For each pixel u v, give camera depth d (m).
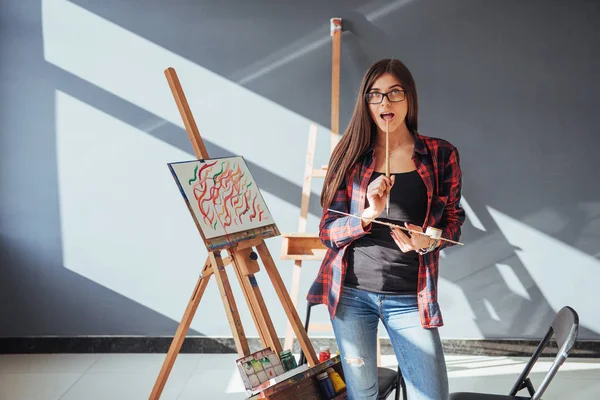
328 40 4.31
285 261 4.43
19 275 4.43
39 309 4.45
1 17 4.31
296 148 4.38
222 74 4.34
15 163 4.38
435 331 2.33
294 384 2.59
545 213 4.38
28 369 4.16
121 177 4.39
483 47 4.30
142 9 4.31
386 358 4.39
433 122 4.35
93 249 4.43
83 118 4.36
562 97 4.31
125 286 4.45
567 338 2.33
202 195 2.93
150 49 4.33
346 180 2.45
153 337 4.46
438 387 2.30
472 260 4.42
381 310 2.34
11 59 4.33
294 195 4.41
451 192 2.44
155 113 4.36
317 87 4.34
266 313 2.99
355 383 2.37
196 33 4.33
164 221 4.41
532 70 4.30
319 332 4.43
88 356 4.41
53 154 4.38
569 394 3.80
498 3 4.28
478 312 4.44
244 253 3.01
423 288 2.32
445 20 4.29
